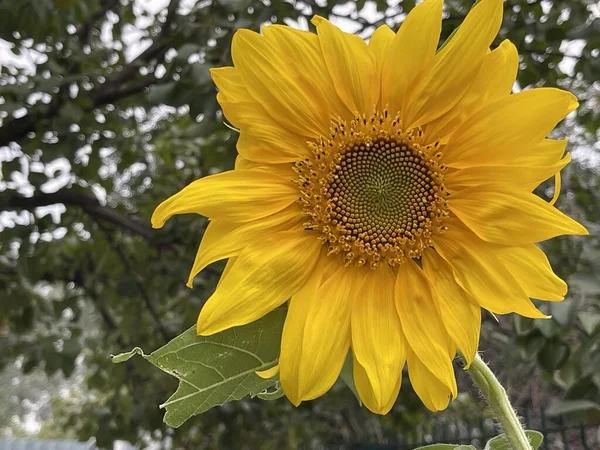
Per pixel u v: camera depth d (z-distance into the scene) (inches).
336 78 8.8
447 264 8.6
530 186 8.3
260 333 8.2
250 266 8.2
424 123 8.9
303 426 39.4
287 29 8.8
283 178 8.8
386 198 8.9
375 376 8.0
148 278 34.3
